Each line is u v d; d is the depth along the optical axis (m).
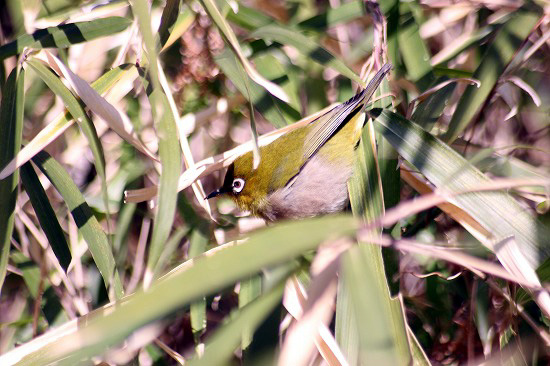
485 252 7.59
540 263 6.56
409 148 7.30
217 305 8.91
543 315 7.55
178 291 3.80
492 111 9.93
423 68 8.86
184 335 9.25
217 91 9.50
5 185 7.02
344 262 4.77
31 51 7.45
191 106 9.53
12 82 7.26
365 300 4.59
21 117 7.21
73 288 8.12
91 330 3.71
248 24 9.05
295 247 4.25
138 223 10.00
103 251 6.97
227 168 9.40
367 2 8.48
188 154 7.60
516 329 7.21
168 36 7.79
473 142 9.85
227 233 8.84
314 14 10.00
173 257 9.53
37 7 8.71
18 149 7.12
